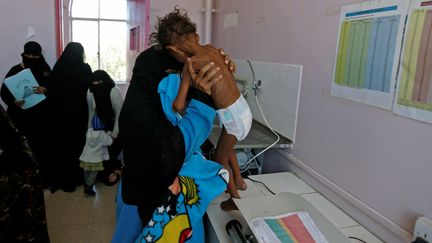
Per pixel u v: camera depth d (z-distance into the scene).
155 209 1.15
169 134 1.06
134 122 1.07
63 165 2.83
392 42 1.17
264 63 2.21
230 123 1.12
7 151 1.40
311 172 1.69
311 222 1.18
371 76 1.27
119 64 4.10
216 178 1.27
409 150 1.12
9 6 3.09
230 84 1.08
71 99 2.73
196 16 3.53
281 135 2.01
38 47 2.83
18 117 2.74
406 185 1.13
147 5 2.87
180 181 1.21
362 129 1.33
